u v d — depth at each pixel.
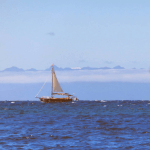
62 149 143.75
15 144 155.88
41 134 190.38
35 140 168.25
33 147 148.38
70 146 150.88
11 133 194.12
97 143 158.75
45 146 150.88
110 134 191.00
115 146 150.38
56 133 195.25
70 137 178.88
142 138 173.88
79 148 146.12
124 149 143.25
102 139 171.38
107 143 158.62
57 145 153.50
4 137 177.25
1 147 148.00
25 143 158.88
